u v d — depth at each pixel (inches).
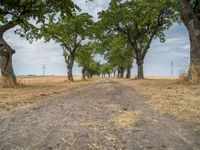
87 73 4571.9
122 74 3698.3
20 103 376.2
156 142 164.7
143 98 399.9
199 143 162.1
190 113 257.4
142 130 195.3
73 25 1857.8
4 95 510.0
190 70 675.4
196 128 199.5
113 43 2359.7
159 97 398.3
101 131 192.9
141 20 1679.4
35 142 168.2
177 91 482.0
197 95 402.0
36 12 886.4
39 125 217.5
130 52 2297.0
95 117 245.1
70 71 2041.1
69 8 916.0
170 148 152.7
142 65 1798.7
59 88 757.9
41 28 1095.6
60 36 1898.4
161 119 234.1
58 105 338.0
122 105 324.8
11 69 860.0
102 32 1743.4
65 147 156.8
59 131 194.9
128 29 1738.4
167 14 1652.3
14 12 858.1
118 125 211.6
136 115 253.4
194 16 676.1
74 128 203.2
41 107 325.1
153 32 1750.7
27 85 936.3
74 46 1991.9
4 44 850.1
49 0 885.2
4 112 292.4
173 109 283.0
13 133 193.0
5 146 161.5
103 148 153.7
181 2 689.6
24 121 236.7
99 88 691.4
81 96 459.5
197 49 663.8
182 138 173.2
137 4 1641.2
